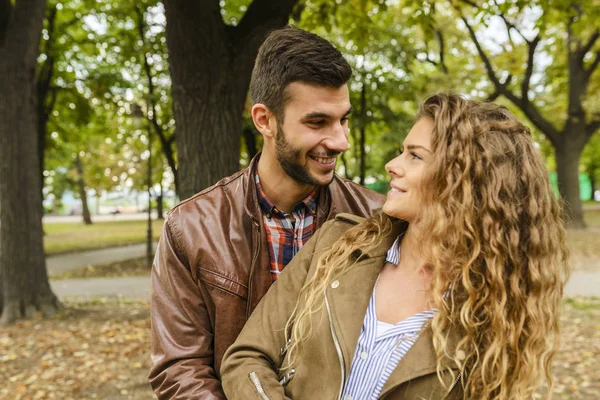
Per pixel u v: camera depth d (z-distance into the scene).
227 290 1.51
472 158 1.23
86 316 7.23
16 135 6.99
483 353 1.20
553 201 1.30
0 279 7.11
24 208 7.15
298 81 1.32
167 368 1.47
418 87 13.73
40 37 7.04
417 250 1.30
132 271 12.36
